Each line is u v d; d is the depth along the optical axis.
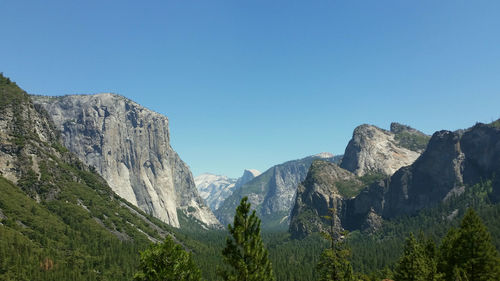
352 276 72.19
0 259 138.25
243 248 50.69
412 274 84.56
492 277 77.56
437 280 76.75
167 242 59.34
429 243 95.50
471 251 79.62
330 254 70.50
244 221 52.12
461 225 83.88
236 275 50.00
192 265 60.09
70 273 151.00
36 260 149.88
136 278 57.28
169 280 56.53
